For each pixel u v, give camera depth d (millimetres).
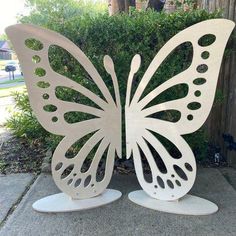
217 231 2506
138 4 5953
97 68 3412
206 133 4215
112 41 3395
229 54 3779
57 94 3473
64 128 2820
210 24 2646
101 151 3000
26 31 2586
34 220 2686
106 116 2973
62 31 3443
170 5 5344
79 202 2916
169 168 2914
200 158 4008
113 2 5832
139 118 2971
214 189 3260
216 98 3742
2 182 3492
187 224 2607
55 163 2824
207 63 2689
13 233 2502
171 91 3424
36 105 2703
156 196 2982
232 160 3912
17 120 5258
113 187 3336
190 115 2809
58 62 3463
